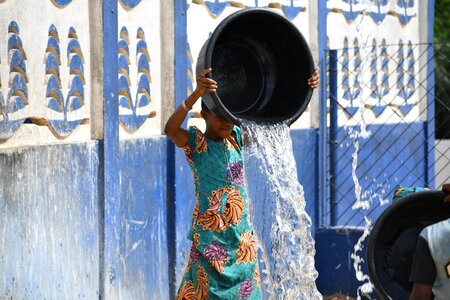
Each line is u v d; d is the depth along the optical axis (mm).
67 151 9258
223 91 8734
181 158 11484
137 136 10812
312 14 14016
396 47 16125
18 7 8523
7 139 8320
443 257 6301
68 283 9234
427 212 7312
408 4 16641
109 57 10094
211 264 8219
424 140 16875
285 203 10844
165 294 11258
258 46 8945
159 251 11141
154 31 11055
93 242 9820
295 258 10539
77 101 9688
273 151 8484
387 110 15766
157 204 11117
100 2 9961
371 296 13094
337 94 14305
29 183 8484
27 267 8430
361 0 15266
